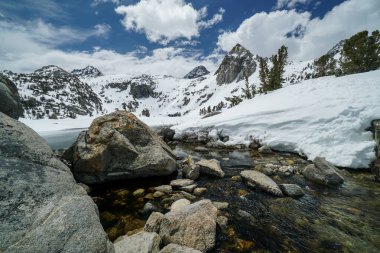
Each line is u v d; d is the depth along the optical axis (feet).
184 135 69.56
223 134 62.28
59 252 10.82
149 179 34.19
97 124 34.60
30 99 635.25
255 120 60.39
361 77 77.41
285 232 20.18
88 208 14.06
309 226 21.08
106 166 32.09
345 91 60.44
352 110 45.39
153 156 34.37
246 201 26.13
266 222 21.76
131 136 35.37
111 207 25.59
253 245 18.40
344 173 33.63
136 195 28.48
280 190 27.81
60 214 12.73
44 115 570.87
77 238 11.73
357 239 19.04
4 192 12.62
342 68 111.45
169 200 26.35
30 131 18.81
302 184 30.83
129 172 33.24
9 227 11.15
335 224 21.30
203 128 68.59
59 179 15.93
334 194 27.53
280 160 42.24
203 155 49.49
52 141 133.80
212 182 32.17
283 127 52.54
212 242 17.83
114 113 37.42
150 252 14.88
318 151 40.91
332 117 46.34
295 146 46.14
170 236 17.67
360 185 29.86
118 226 21.72
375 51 100.48
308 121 49.57
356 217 22.39
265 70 132.26
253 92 146.51
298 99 67.15
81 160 31.01
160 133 73.26
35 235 11.20
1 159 14.55
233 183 31.68
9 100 31.58
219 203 25.11
